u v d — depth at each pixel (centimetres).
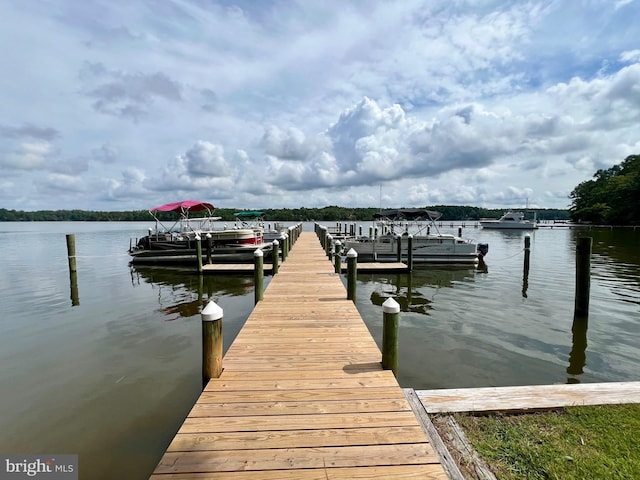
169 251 1611
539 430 283
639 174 4894
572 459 250
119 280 1290
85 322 764
